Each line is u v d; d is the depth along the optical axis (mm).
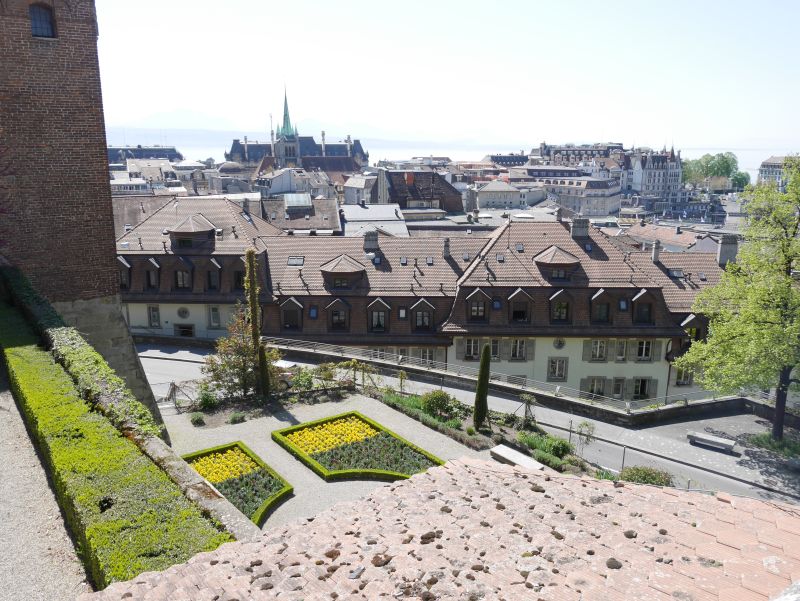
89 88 27703
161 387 44125
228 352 39312
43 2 26125
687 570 9859
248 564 11000
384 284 54969
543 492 14664
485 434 36625
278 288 55312
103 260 29312
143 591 10188
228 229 60406
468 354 53750
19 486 16359
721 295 45031
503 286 53438
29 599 12555
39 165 26984
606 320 53156
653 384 53719
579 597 9281
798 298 40656
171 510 13039
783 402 41750
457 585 9992
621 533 11688
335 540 12273
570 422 40406
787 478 37500
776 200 42656
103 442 15547
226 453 32125
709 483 36906
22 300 25281
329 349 52125
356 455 32438
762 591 8930
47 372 19922
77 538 13750
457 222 115750
